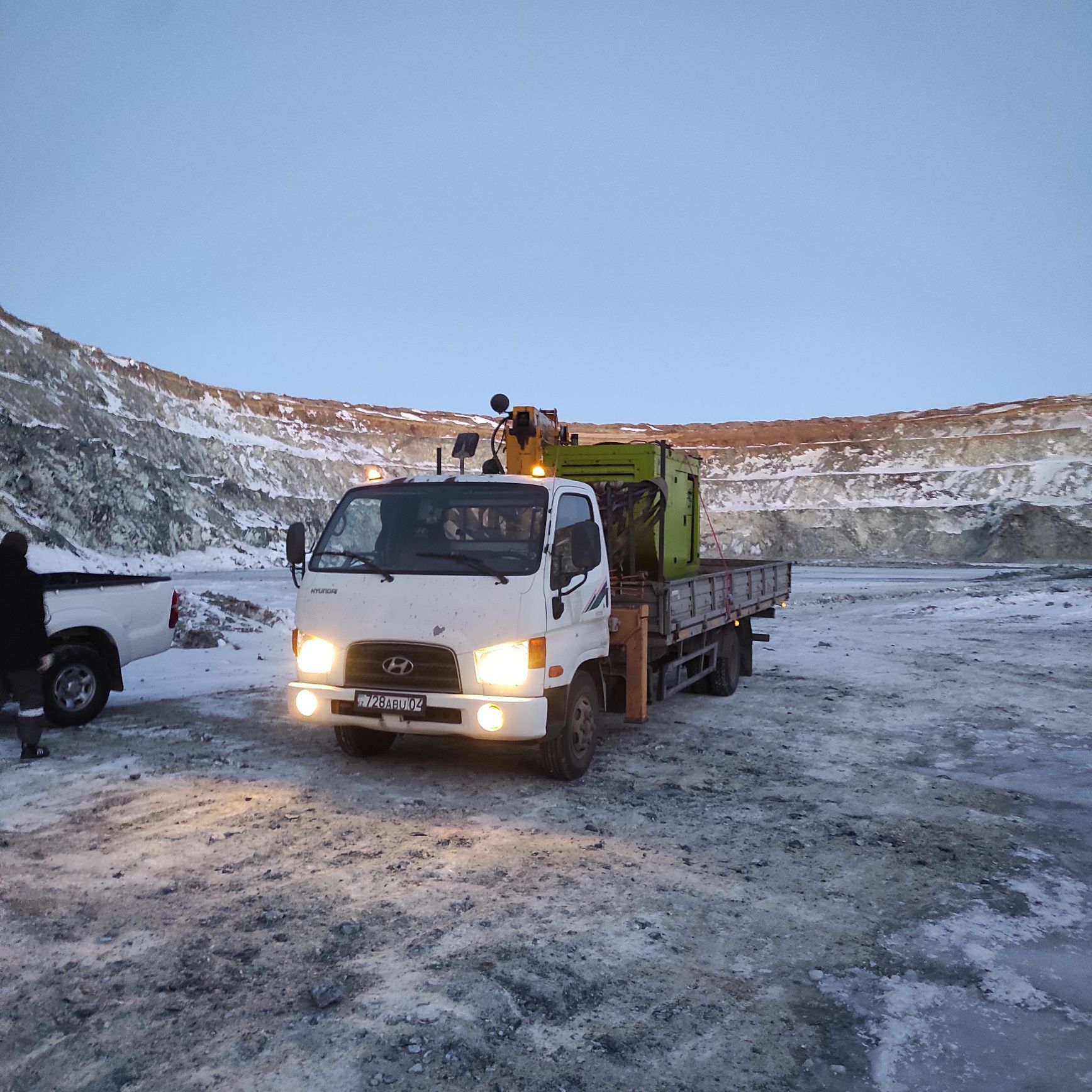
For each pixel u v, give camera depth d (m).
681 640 8.98
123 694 10.70
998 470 98.69
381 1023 3.47
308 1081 3.09
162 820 5.95
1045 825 6.33
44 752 7.56
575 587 7.11
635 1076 3.19
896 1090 3.16
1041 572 50.53
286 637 17.11
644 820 6.18
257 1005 3.60
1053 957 4.23
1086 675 13.11
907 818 6.41
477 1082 3.12
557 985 3.82
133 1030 3.39
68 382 64.06
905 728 9.52
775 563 13.11
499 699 6.34
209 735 8.47
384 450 94.88
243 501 70.38
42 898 4.61
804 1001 3.76
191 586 32.22
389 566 6.89
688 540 11.11
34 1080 3.07
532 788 6.91
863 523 93.38
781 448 110.81
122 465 57.09
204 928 4.30
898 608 25.39
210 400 84.38
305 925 4.36
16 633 7.30
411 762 7.61
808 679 12.75
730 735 9.05
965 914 4.70
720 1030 3.52
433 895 4.76
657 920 4.52
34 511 47.81
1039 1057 3.38
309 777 7.07
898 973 4.03
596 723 7.62
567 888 4.90
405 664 6.61
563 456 9.98
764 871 5.27
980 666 14.03
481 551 6.79
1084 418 104.44
